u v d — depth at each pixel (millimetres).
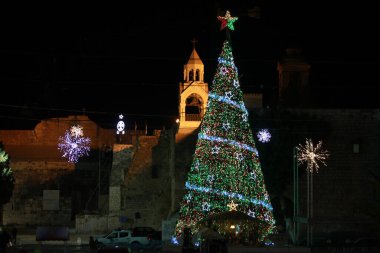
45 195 65375
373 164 71375
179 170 74938
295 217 63781
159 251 55875
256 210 58000
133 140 94250
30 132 105875
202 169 58469
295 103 84562
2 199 82750
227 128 58750
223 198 57781
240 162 58438
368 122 72000
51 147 105312
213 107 59344
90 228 83188
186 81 77625
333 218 67750
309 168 65562
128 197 84312
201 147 59031
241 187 58031
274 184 68875
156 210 82938
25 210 93312
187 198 58531
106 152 104250
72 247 61062
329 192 70688
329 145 71375
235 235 56812
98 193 97125
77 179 102188
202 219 56531
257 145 69625
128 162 91500
